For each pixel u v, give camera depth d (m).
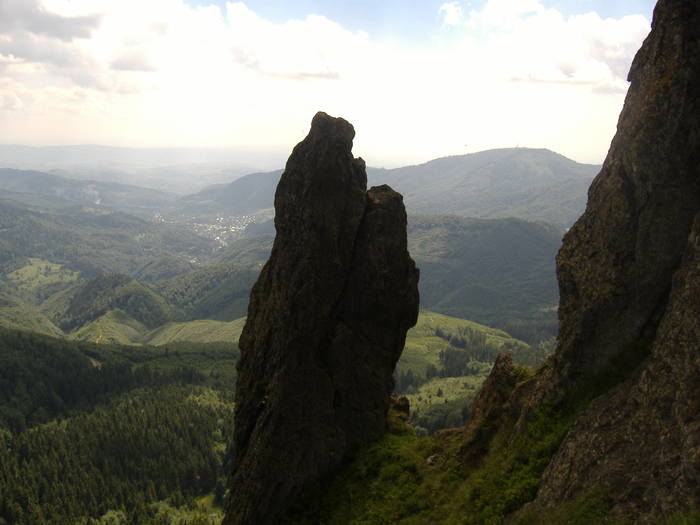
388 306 38.28
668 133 22.81
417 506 28.88
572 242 27.30
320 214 35.69
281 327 35.31
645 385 20.11
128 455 181.88
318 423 34.69
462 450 30.44
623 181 24.55
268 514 33.19
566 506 19.94
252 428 36.56
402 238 38.72
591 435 21.25
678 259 22.70
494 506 23.73
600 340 24.48
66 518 148.25
